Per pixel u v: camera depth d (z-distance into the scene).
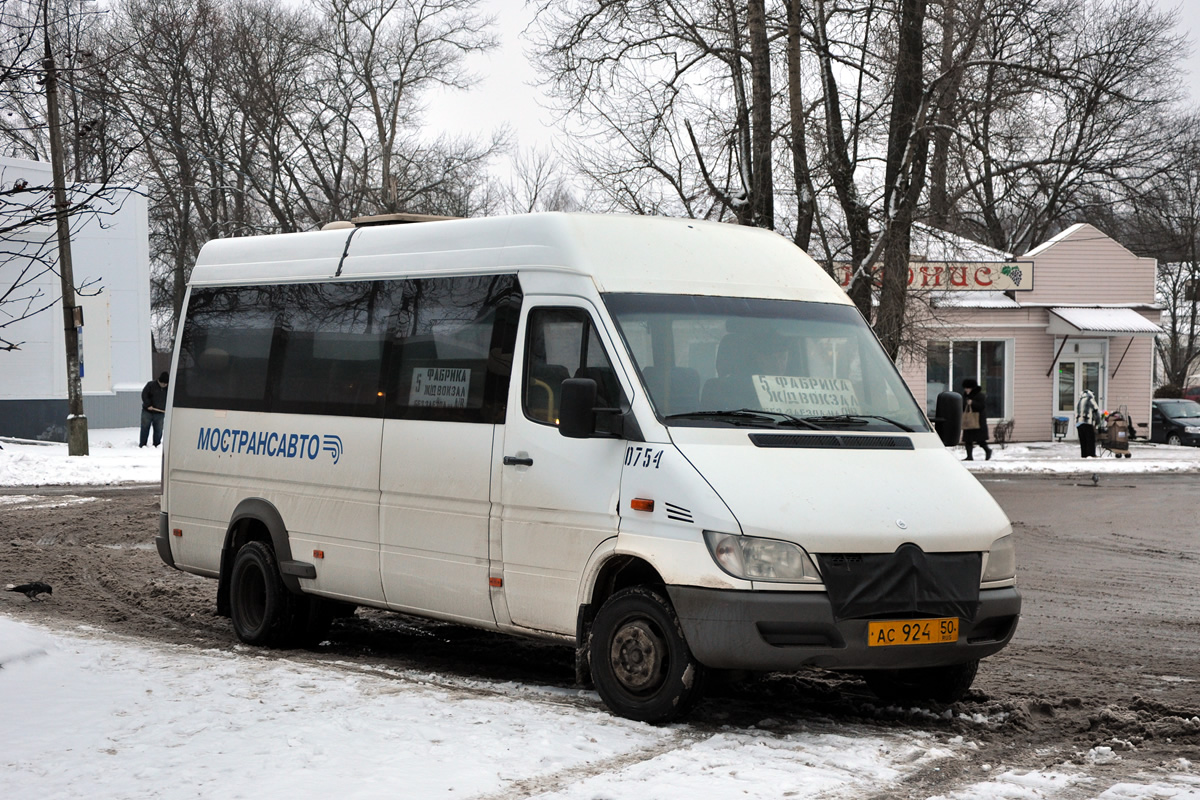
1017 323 37.31
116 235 37.94
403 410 8.47
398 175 45.47
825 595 6.45
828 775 5.70
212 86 44.16
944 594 6.71
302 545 9.18
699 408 7.06
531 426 7.51
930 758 6.11
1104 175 43.69
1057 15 23.88
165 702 6.93
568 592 7.22
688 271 7.69
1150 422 39.38
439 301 8.34
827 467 6.90
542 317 7.60
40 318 34.81
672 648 6.61
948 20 23.47
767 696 7.71
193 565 10.34
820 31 23.94
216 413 10.17
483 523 7.76
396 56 45.09
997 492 23.70
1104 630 10.25
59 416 34.97
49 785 5.36
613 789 5.35
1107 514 19.73
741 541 6.43
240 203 47.91
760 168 23.27
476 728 6.36
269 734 6.20
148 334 39.03
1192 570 13.88
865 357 7.84
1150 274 38.12
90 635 9.64
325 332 9.25
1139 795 5.50
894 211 23.91
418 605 8.27
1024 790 5.54
